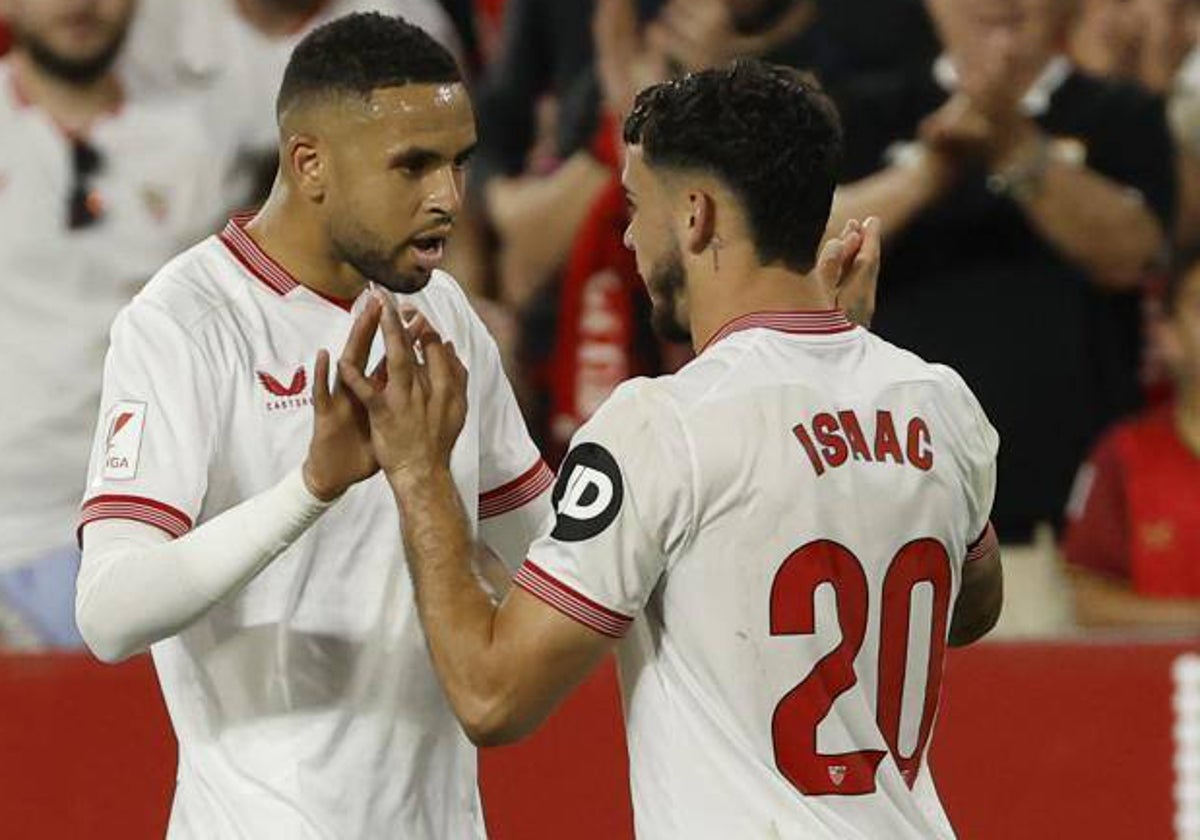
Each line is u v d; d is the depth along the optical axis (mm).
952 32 21516
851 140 21734
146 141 22734
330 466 11547
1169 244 21984
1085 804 18234
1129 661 18250
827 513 11445
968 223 21531
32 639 21625
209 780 12680
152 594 11609
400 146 11992
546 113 23172
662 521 11305
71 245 22422
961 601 13016
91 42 22469
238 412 12352
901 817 11688
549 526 11766
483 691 11383
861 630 11555
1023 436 21516
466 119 12164
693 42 22047
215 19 23156
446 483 11648
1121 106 21859
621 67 22484
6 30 22531
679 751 11508
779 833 11359
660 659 11648
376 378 11570
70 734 18609
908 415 11812
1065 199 21531
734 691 11406
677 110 11672
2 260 22312
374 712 12719
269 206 12680
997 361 21531
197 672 12648
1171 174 22203
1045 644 18344
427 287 13156
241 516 11648
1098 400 21672
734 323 11727
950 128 21406
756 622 11367
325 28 12266
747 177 11562
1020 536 21625
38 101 22484
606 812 18375
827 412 11555
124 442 12070
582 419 22656
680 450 11297
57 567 21844
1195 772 18109
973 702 18359
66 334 22312
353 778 12664
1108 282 21797
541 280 22875
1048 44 21781
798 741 11414
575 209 22625
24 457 22031
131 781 18562
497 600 12320
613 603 11312
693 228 11688
